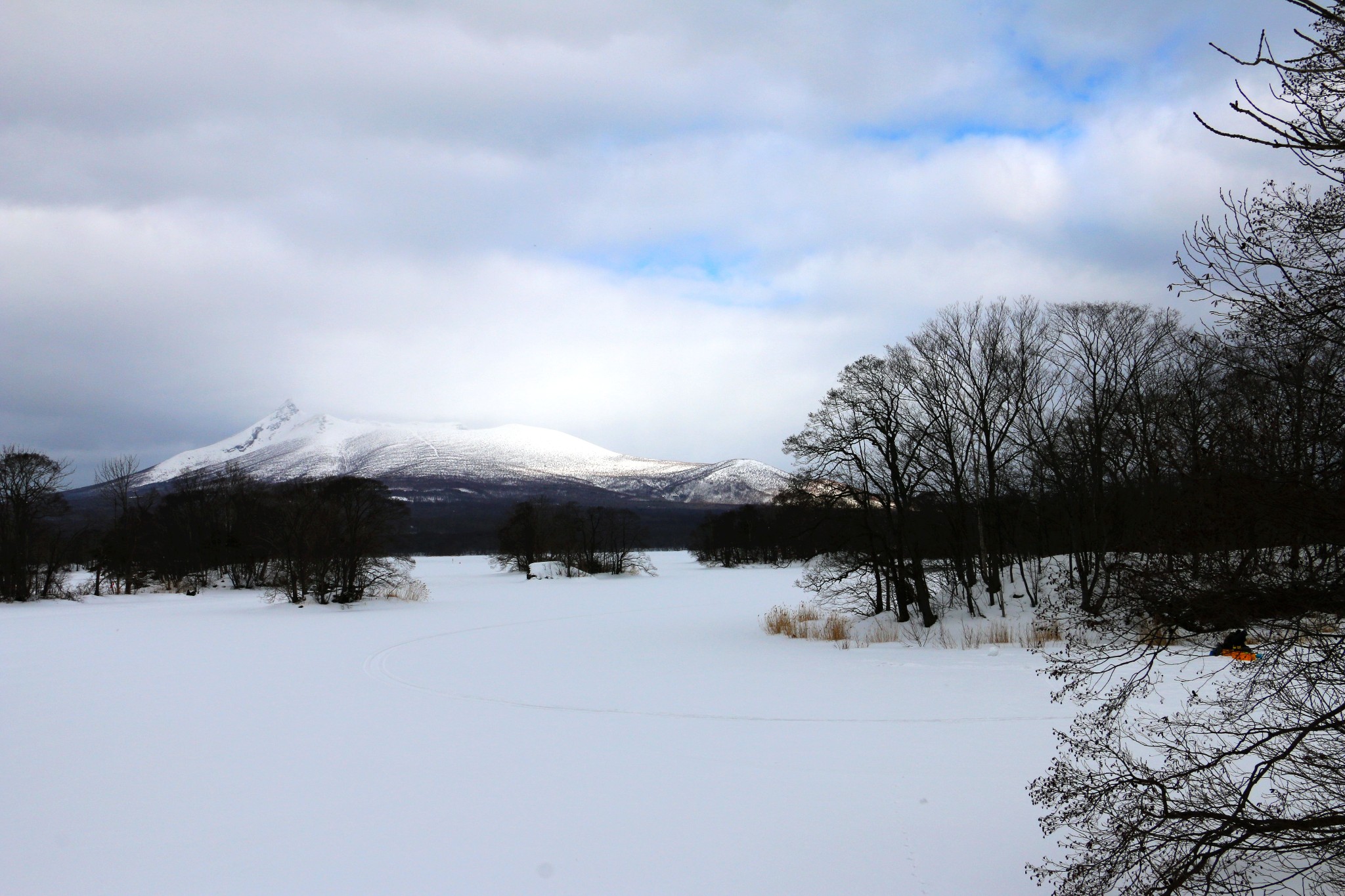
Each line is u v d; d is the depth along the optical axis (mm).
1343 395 5781
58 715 18812
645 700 20000
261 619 45219
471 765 14125
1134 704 16297
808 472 33469
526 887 9039
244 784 13164
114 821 11461
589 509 115000
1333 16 5082
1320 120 5367
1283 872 7488
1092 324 33094
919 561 32500
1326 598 5852
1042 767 13078
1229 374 6746
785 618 36906
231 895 9031
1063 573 29469
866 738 15391
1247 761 11117
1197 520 6340
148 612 50750
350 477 81625
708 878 9180
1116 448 15922
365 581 56844
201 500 81250
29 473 63469
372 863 9844
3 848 10508
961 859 9484
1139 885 7031
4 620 45875
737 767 13641
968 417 34406
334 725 17516
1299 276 5820
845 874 9188
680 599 58250
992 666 24016
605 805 11789
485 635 36188
